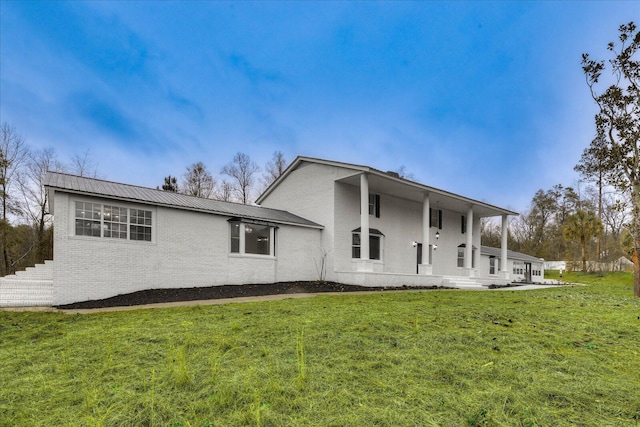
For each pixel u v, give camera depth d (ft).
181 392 9.15
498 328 16.44
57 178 31.94
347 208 50.55
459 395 8.80
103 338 14.99
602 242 123.13
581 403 8.38
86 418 7.80
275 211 51.49
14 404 8.75
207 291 34.71
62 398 9.03
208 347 13.25
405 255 58.44
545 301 29.48
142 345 13.80
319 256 49.52
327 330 15.65
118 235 31.99
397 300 28.63
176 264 35.73
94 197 30.68
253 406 8.04
